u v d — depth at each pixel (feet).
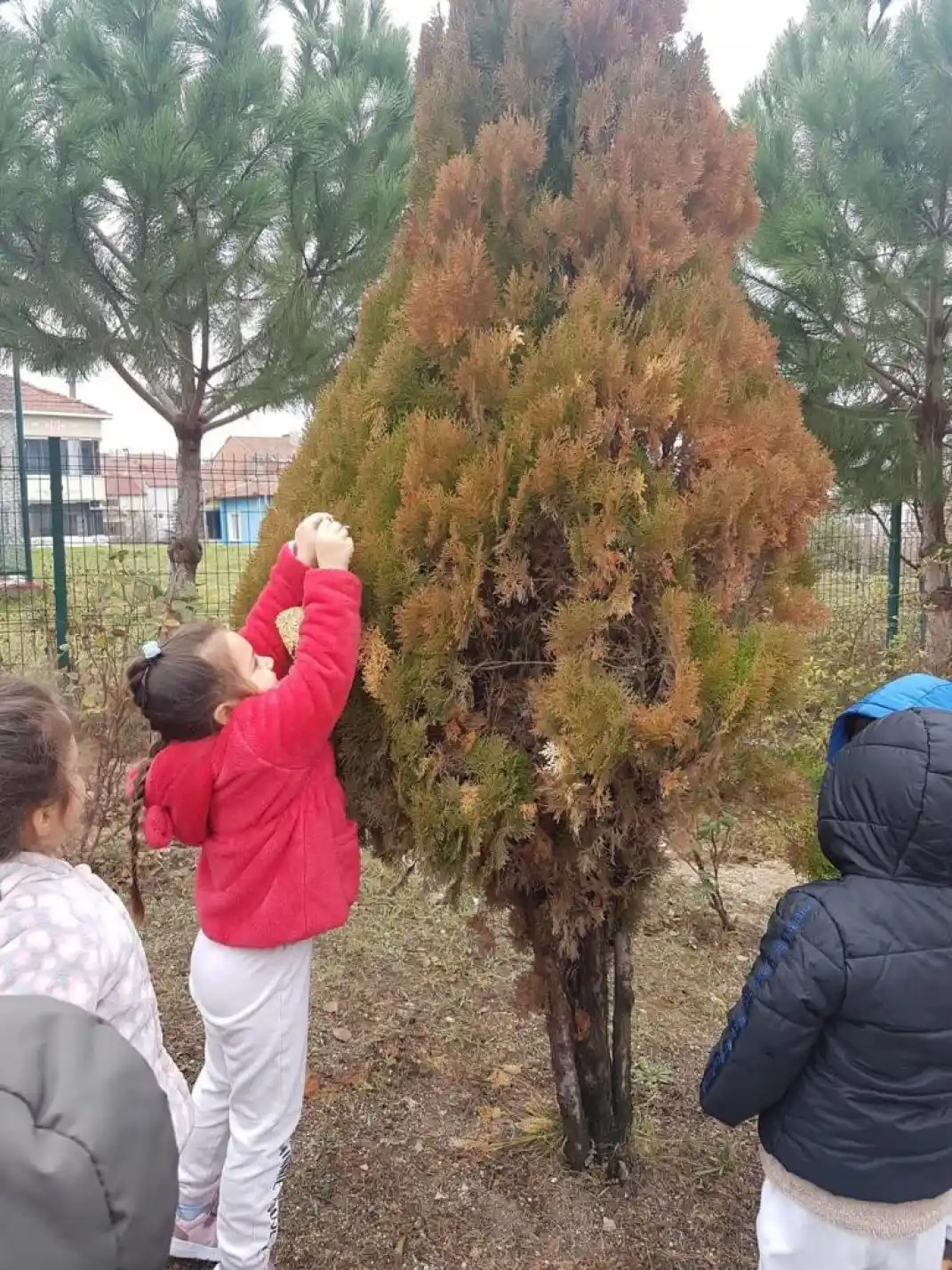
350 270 22.90
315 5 25.66
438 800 6.27
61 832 5.49
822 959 5.54
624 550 6.20
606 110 6.68
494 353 6.33
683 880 15.05
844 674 16.37
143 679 6.20
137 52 20.72
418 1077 10.00
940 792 5.47
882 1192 5.69
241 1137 6.61
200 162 19.95
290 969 6.49
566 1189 8.20
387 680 6.21
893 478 21.20
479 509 6.11
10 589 20.08
